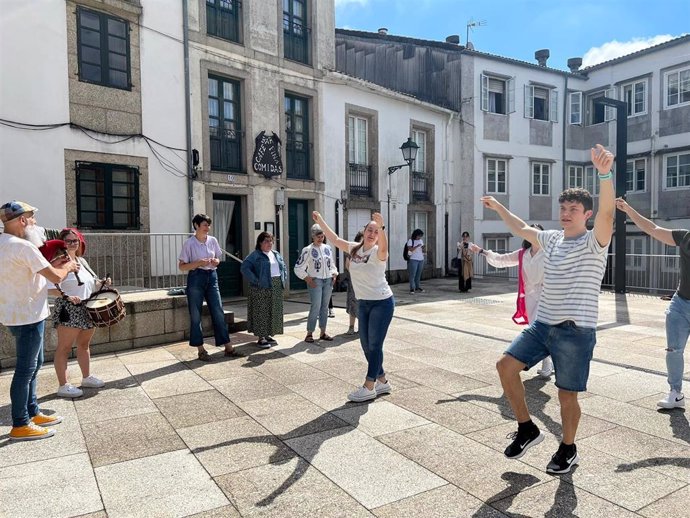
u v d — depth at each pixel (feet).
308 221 46.34
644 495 10.07
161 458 11.76
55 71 30.04
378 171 52.65
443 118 61.26
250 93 40.37
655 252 65.21
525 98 68.08
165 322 23.73
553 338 10.27
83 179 31.58
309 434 13.08
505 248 67.15
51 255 14.55
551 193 71.26
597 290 10.15
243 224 40.78
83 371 16.99
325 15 46.60
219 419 14.17
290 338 25.08
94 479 10.80
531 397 16.03
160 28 34.73
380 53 64.08
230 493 10.19
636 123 68.39
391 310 15.55
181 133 35.99
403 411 14.74
